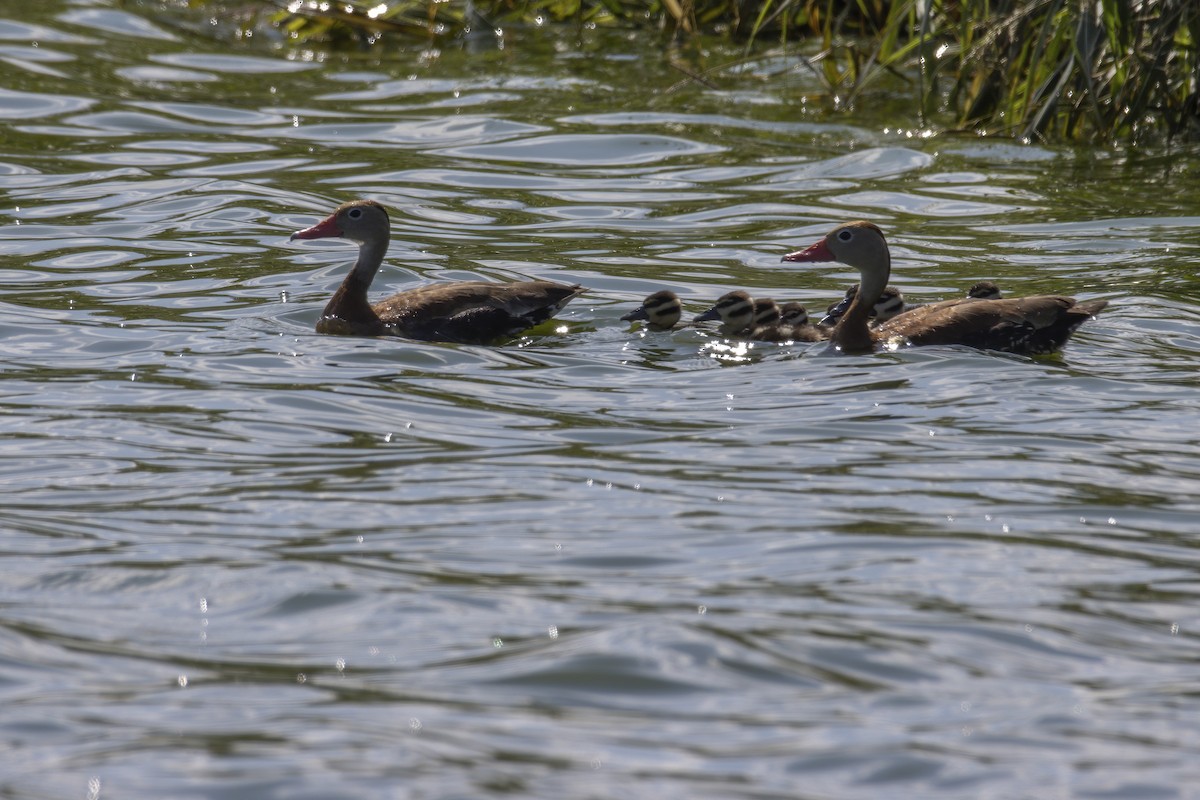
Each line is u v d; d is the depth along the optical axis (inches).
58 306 717.3
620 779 321.1
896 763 328.8
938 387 603.5
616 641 382.3
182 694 358.9
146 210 915.4
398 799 312.7
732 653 377.4
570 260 825.5
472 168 1027.3
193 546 445.7
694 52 1321.4
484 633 389.7
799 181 995.3
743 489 493.4
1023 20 1081.4
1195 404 579.5
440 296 693.9
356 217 696.4
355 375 620.4
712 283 788.0
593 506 478.6
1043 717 349.7
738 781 321.1
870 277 678.5
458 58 1322.6
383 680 365.4
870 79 1173.1
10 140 1066.1
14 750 332.8
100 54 1299.2
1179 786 321.1
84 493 488.1
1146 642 388.2
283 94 1210.6
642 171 1023.0
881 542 449.1
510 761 328.2
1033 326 655.1
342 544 447.2
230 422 559.2
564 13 1428.4
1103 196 951.6
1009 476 504.4
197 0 1457.9
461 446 536.7
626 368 639.8
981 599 410.9
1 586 417.7
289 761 327.6
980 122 1111.0
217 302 733.3
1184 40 1073.5
